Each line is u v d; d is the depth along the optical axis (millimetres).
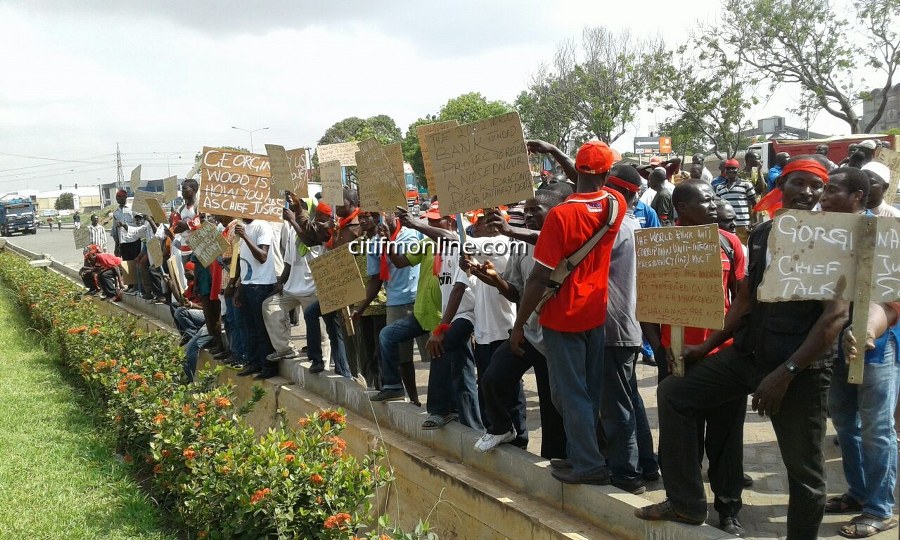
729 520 4285
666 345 4012
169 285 10867
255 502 4434
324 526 4398
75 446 7105
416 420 5992
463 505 5082
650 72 34438
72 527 5461
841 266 3055
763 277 3244
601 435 5137
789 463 3467
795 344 3432
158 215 11227
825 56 28453
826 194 3697
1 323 14250
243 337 8586
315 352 7602
